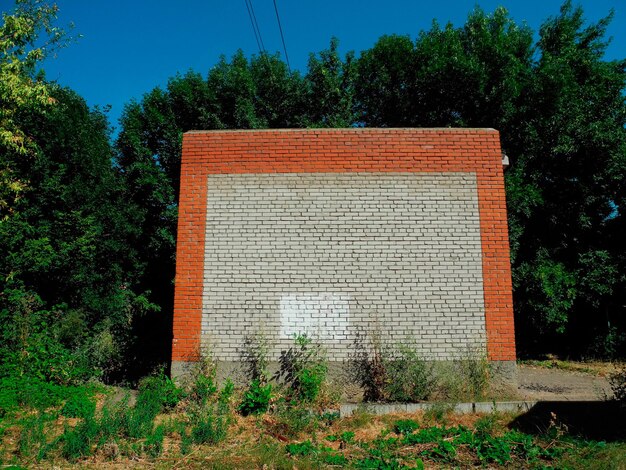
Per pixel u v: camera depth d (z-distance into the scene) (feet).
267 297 27.89
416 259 28.07
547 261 48.32
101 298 40.75
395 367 26.61
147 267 45.80
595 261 49.34
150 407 22.58
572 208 50.93
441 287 27.73
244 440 20.80
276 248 28.40
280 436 21.21
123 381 39.32
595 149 48.49
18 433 20.66
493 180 28.76
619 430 21.44
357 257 28.14
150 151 48.85
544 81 49.01
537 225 51.21
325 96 56.90
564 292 47.26
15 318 28.55
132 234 44.45
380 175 28.89
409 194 28.68
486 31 52.60
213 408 23.62
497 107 49.93
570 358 50.67
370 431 21.99
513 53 53.36
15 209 36.73
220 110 53.72
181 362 27.37
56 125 41.29
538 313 46.98
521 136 49.75
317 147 29.25
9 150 36.22
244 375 27.17
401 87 58.39
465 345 27.17
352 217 28.55
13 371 26.76
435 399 26.37
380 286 27.81
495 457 18.33
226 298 27.96
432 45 56.13
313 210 28.68
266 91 57.06
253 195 28.96
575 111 49.32
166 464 17.83
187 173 29.35
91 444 19.15
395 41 58.34
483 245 28.14
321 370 26.55
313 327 27.55
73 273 37.42
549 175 51.26
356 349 27.27
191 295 28.07
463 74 50.11
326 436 21.36
